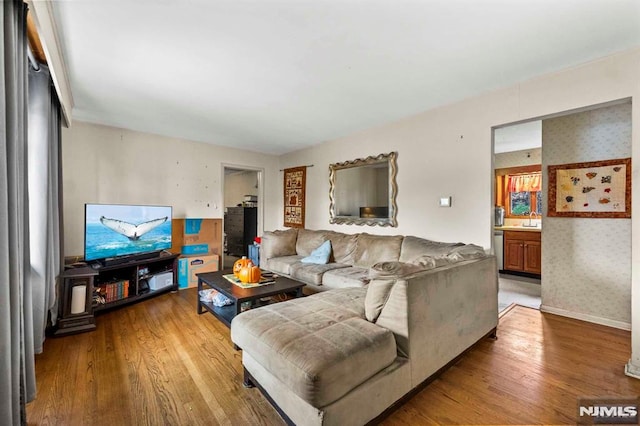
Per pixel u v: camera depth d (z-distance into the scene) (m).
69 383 1.80
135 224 3.49
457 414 1.54
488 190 2.84
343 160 4.43
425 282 1.70
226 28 1.85
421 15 1.73
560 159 3.07
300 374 1.24
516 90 2.65
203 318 2.93
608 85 2.17
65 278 2.54
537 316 3.01
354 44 2.04
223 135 4.41
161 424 1.47
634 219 1.93
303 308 1.90
